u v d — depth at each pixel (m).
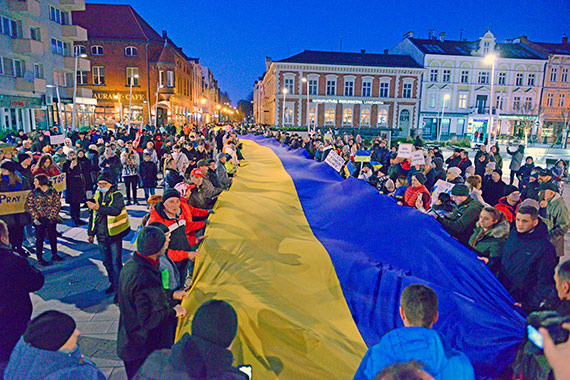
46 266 6.79
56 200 6.82
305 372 3.21
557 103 51.19
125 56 42.66
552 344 2.03
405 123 49.31
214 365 1.93
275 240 5.29
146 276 3.00
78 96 34.41
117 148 13.86
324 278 4.42
